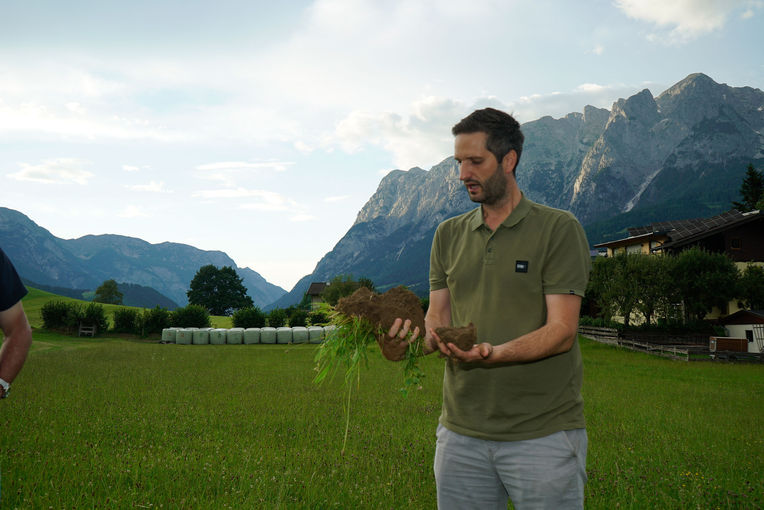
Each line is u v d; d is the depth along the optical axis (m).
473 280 2.68
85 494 4.73
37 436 7.44
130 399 12.28
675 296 38.69
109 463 6.12
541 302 2.53
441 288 2.99
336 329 2.85
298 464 6.36
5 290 2.44
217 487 5.33
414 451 7.35
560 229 2.48
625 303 39.28
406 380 2.71
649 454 7.66
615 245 57.75
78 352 30.92
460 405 2.65
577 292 2.41
